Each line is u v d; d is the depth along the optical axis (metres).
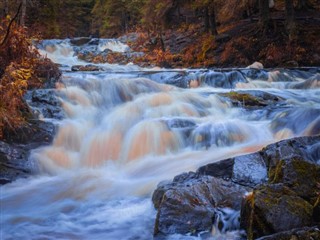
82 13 43.09
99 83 11.18
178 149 8.22
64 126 8.76
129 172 7.42
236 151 7.49
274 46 17.66
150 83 12.07
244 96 10.73
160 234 4.45
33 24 29.72
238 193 4.82
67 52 27.50
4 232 5.13
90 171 7.73
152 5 24.78
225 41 20.05
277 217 3.92
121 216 5.37
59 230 5.11
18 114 8.48
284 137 8.06
